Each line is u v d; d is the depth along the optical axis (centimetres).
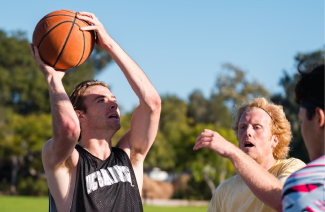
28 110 4756
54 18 270
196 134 2788
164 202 2686
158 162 4003
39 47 266
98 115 276
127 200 259
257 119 302
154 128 286
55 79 254
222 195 315
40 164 3256
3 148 3138
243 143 304
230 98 5191
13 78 4591
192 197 2947
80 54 271
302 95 168
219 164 2641
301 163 285
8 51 4744
